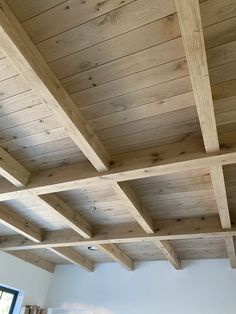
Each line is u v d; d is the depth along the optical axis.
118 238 3.21
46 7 1.33
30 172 2.49
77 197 2.82
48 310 4.52
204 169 2.26
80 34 1.42
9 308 4.19
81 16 1.35
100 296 4.35
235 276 3.81
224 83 1.65
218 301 3.71
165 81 1.60
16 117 1.95
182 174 2.35
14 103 1.84
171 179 2.43
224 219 2.66
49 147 2.20
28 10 1.34
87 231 3.25
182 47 1.43
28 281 4.41
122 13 1.32
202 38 1.17
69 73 1.60
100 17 1.35
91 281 4.55
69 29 1.40
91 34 1.41
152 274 4.23
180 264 4.12
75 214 3.08
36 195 2.49
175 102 1.72
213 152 1.85
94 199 2.82
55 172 2.37
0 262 4.03
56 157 2.30
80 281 4.62
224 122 1.82
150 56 1.48
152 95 1.69
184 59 1.48
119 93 1.69
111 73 1.58
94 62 1.54
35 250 4.46
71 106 1.73
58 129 2.01
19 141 2.17
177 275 4.09
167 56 1.47
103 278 4.50
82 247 4.08
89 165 2.25
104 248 3.60
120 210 2.99
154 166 1.99
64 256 4.06
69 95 1.72
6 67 1.60
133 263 4.43
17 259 4.31
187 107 1.74
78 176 2.24
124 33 1.40
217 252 3.85
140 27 1.37
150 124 1.90
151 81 1.61
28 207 3.10
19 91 1.75
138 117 1.85
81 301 4.42
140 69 1.55
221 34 1.37
